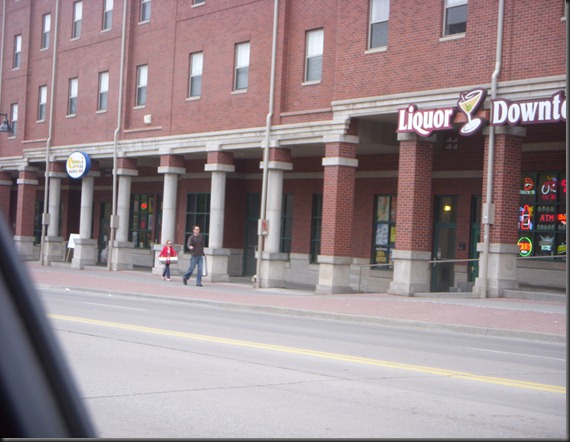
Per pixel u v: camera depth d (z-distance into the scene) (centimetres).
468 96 2173
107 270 3634
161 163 3391
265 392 887
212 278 3095
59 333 1359
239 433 688
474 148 2730
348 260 2602
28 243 4350
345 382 971
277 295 2519
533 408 846
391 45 2428
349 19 2559
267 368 1062
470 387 972
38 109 4281
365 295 2442
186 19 3288
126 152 3575
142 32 3541
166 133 3362
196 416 755
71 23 4009
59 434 152
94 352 1156
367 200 3111
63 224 4791
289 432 696
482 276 2198
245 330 1557
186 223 3950
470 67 2223
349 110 2544
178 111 3309
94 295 2533
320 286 2605
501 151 2153
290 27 2825
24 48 4378
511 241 2189
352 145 2603
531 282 2478
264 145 2883
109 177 4572
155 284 2919
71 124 3975
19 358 150
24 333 152
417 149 2353
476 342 1568
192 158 3791
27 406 149
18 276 154
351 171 2608
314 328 1703
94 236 4672
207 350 1217
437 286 2819
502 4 2139
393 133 2695
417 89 2355
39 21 4291
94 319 1616
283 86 2825
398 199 2402
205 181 3850
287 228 3484
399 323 1900
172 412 771
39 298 157
